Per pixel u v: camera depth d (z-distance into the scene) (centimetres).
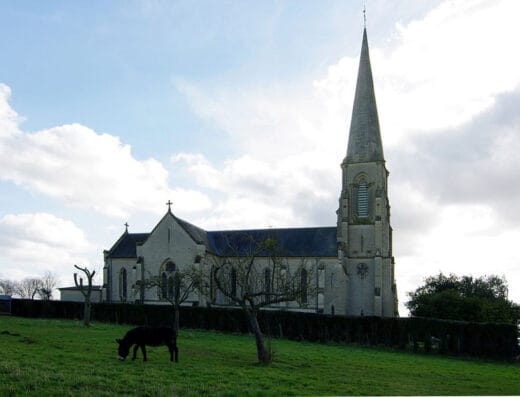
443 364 5188
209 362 3691
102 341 4475
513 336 6244
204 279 8806
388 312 9094
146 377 2803
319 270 9100
